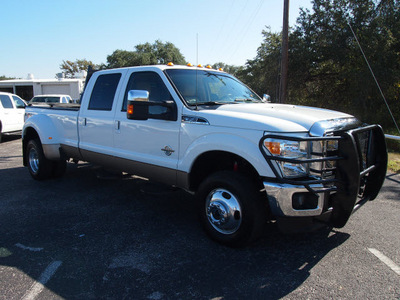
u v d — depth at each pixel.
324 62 22.19
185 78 4.32
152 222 4.34
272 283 2.92
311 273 3.09
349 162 3.02
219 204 3.53
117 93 4.78
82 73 26.77
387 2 20.06
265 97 5.36
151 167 4.25
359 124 3.66
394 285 2.89
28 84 23.64
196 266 3.20
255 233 3.35
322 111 3.91
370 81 18.58
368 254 3.46
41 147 6.08
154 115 4.08
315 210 3.12
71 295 2.74
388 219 4.46
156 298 2.71
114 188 5.93
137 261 3.29
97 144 5.10
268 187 3.12
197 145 3.66
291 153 3.05
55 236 3.87
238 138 3.31
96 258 3.35
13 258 3.34
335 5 20.81
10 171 7.27
